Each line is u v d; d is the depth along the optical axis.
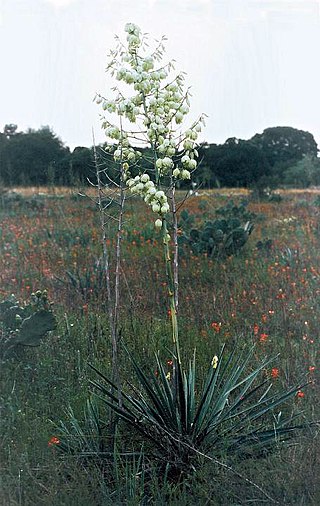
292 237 13.16
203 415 4.59
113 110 4.51
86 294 8.45
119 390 4.58
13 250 11.93
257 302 7.94
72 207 16.78
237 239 11.66
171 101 4.54
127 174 4.64
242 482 4.08
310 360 5.88
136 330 6.80
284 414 5.04
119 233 4.62
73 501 3.96
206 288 8.80
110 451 4.62
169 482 4.42
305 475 4.03
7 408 5.18
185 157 4.51
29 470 4.22
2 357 6.18
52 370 5.91
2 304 6.65
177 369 4.64
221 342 6.51
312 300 8.19
